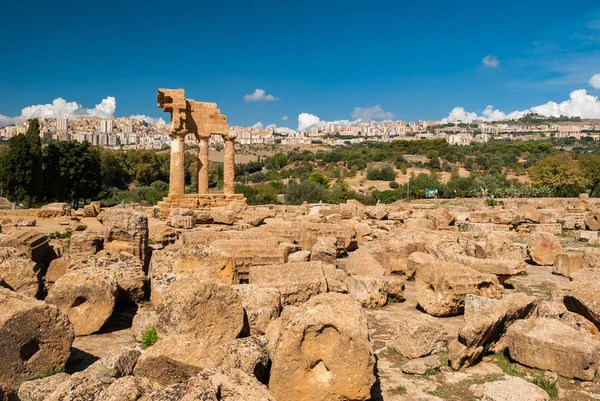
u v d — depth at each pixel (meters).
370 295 13.63
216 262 13.20
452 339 10.61
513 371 9.25
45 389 6.99
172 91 36.91
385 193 76.94
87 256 15.19
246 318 9.71
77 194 60.03
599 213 30.25
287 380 7.26
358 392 7.14
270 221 32.53
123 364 7.59
